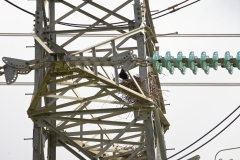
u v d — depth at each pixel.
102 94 31.92
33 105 32.19
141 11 35.50
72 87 31.27
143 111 32.81
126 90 31.48
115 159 37.72
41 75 32.75
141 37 34.72
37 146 32.81
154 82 34.31
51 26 35.28
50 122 33.28
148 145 32.53
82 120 33.22
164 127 36.91
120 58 29.95
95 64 29.98
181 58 30.02
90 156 32.62
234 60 30.20
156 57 30.05
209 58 30.23
